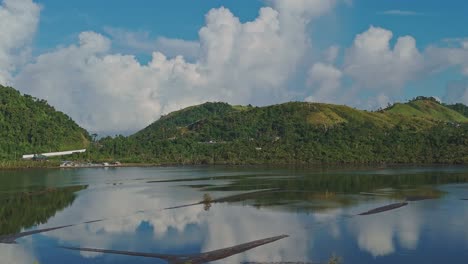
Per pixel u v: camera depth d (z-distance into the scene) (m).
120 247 53.31
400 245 52.94
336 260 47.31
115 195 100.06
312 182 124.31
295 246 52.81
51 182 136.12
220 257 48.94
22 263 47.69
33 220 69.75
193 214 73.69
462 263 46.44
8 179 149.25
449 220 66.38
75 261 48.09
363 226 62.78
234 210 76.94
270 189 107.56
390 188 107.06
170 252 51.06
